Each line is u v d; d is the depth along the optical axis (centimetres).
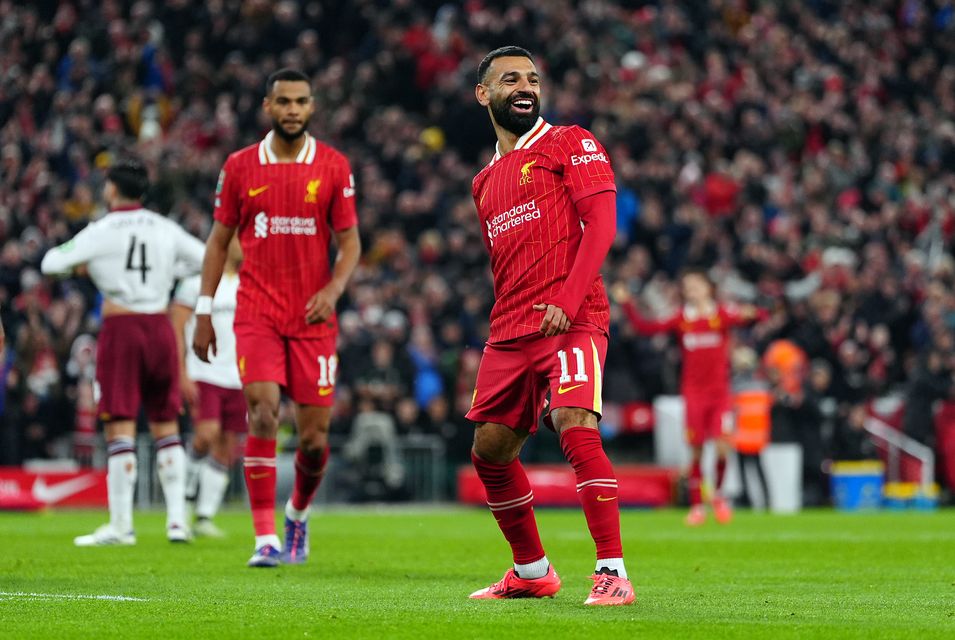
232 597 2266
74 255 3544
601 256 2109
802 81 10281
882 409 7462
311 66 8725
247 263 2909
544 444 7238
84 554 3266
